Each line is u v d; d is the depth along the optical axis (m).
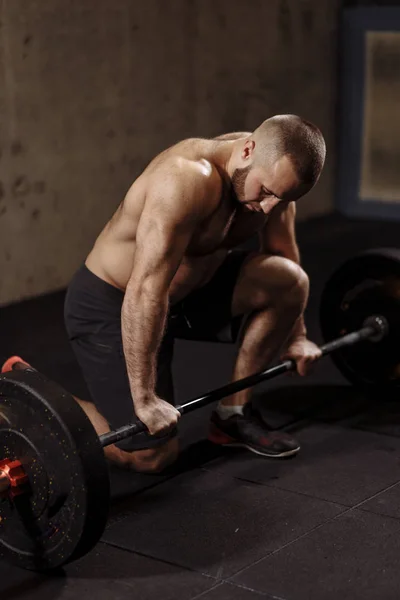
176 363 3.75
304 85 6.23
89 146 4.99
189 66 5.48
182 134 5.52
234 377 2.88
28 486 2.20
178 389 3.48
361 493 2.61
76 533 2.12
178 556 2.31
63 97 4.80
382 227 6.08
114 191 5.19
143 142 5.29
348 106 6.36
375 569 2.22
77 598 2.14
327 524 2.44
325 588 2.15
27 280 4.81
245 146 2.41
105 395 2.75
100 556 2.32
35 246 4.82
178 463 2.83
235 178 2.44
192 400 2.55
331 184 6.54
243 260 2.81
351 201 6.45
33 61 4.61
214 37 5.59
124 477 2.75
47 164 4.79
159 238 2.32
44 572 2.26
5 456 2.23
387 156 6.27
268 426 2.95
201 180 2.38
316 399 3.29
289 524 2.45
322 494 2.61
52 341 4.11
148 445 2.68
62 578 2.23
